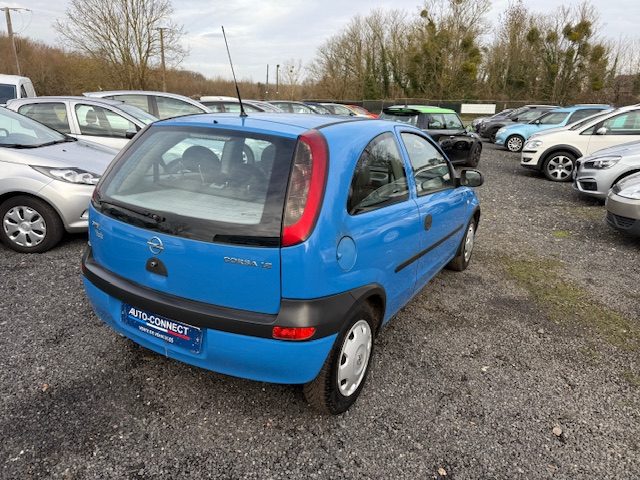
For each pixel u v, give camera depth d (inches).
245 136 91.5
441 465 88.8
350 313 91.8
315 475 84.7
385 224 103.3
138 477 82.2
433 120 466.9
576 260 210.7
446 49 1644.9
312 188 83.6
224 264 83.5
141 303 93.0
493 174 465.1
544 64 1578.5
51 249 188.5
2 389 102.6
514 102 1525.6
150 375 110.7
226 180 89.4
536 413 105.6
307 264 81.3
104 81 1113.4
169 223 88.0
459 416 103.0
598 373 123.0
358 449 91.6
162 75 1135.6
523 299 167.3
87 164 196.7
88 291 105.4
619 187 233.5
